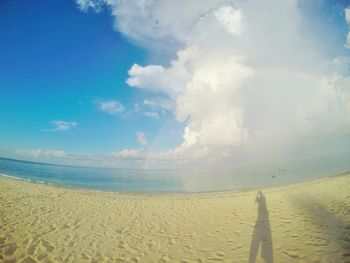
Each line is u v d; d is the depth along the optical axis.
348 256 5.07
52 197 14.28
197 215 10.28
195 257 5.84
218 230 7.84
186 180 46.50
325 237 6.24
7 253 5.97
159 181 44.38
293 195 12.99
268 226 7.72
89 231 8.06
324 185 15.42
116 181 42.22
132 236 7.63
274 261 5.24
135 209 11.90
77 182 34.44
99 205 12.67
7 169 52.50
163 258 5.89
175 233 7.86
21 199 12.93
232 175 53.16
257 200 12.67
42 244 6.70
